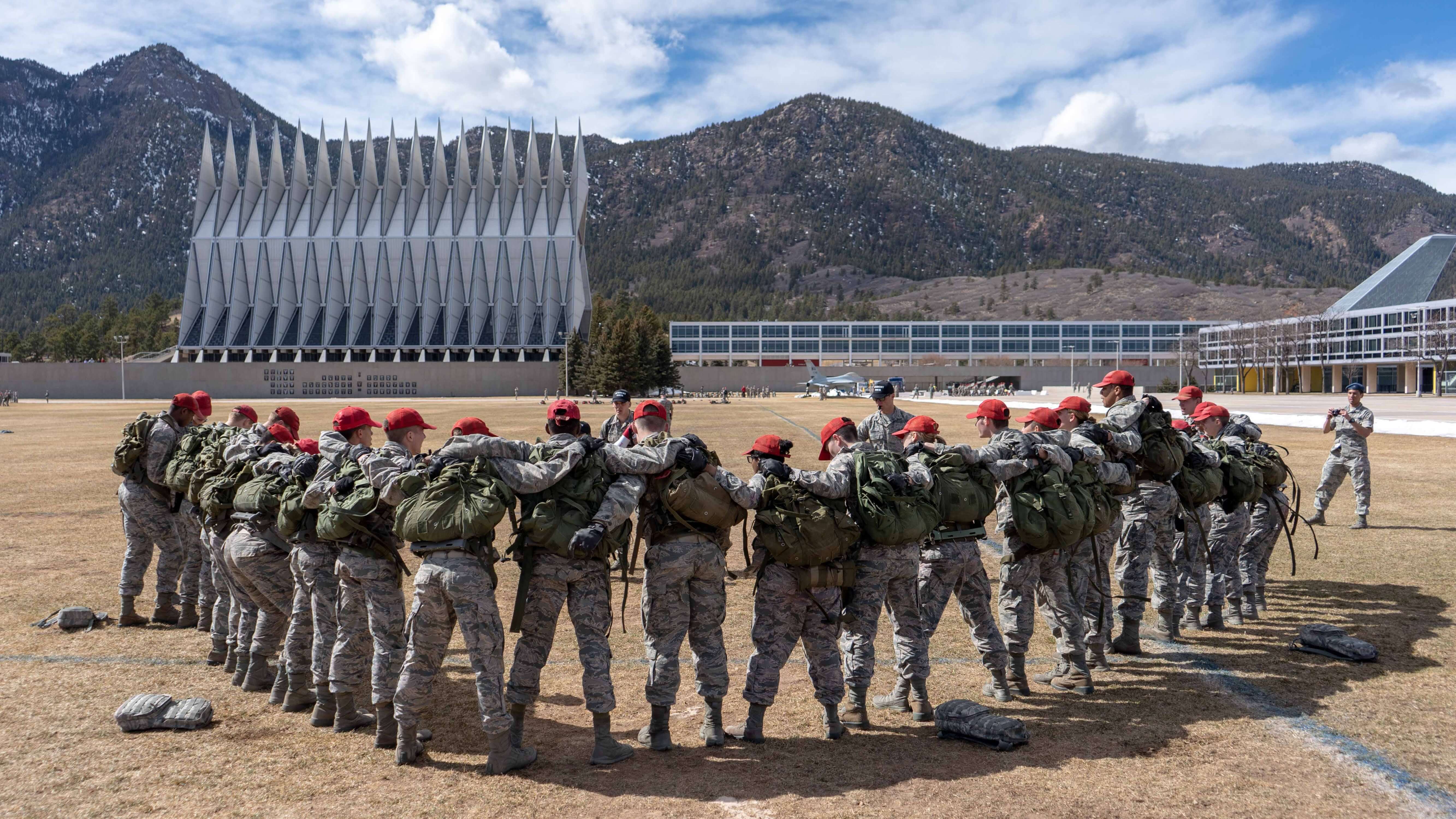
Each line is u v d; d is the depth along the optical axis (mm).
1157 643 6480
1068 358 133000
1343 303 113188
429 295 130250
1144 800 3822
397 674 4652
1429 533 10508
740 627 6984
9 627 6930
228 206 134000
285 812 3791
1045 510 5117
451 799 3939
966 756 4414
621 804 3879
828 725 4711
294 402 91375
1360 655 5762
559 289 133875
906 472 4879
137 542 7055
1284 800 3809
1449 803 3758
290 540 5027
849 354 134750
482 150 132500
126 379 109500
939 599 5234
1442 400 64688
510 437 29703
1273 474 6898
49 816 3736
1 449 25547
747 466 18984
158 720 4867
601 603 4551
